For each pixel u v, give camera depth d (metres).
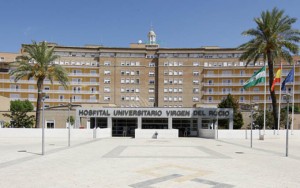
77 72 104.06
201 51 106.69
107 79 105.31
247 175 13.22
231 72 103.56
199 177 12.68
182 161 17.52
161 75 106.19
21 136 42.44
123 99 105.38
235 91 102.44
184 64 106.38
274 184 11.48
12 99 96.38
